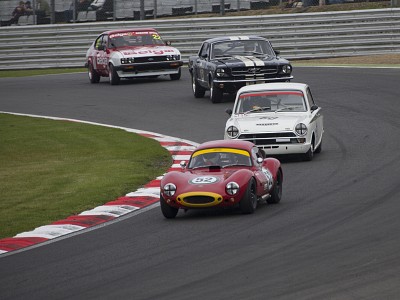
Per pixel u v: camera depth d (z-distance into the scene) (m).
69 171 58.72
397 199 43.38
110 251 36.22
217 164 44.47
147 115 82.31
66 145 69.56
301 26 121.50
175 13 139.88
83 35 129.38
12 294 30.34
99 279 31.44
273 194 45.12
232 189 41.72
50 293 30.02
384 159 56.00
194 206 41.94
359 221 38.75
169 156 62.81
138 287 29.84
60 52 129.75
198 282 29.95
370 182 48.75
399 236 35.06
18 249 38.38
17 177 57.59
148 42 108.12
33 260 35.66
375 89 88.62
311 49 120.94
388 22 119.62
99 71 108.88
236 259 33.00
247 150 45.06
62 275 32.53
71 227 42.34
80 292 29.84
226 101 88.50
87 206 47.41
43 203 48.75
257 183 43.00
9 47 130.00
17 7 141.25
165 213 42.78
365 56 119.50
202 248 35.44
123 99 93.56
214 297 28.00
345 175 51.53
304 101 60.53
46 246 38.47
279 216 41.31
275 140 56.94
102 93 99.31
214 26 124.75
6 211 47.19
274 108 60.34
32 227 43.19
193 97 92.38
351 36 119.94
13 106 93.88
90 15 140.50
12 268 34.50
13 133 76.62
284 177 52.50
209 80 86.94
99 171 58.00
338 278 29.27
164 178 43.41
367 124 70.69
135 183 53.47
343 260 31.72
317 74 102.94
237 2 135.75
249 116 59.91
